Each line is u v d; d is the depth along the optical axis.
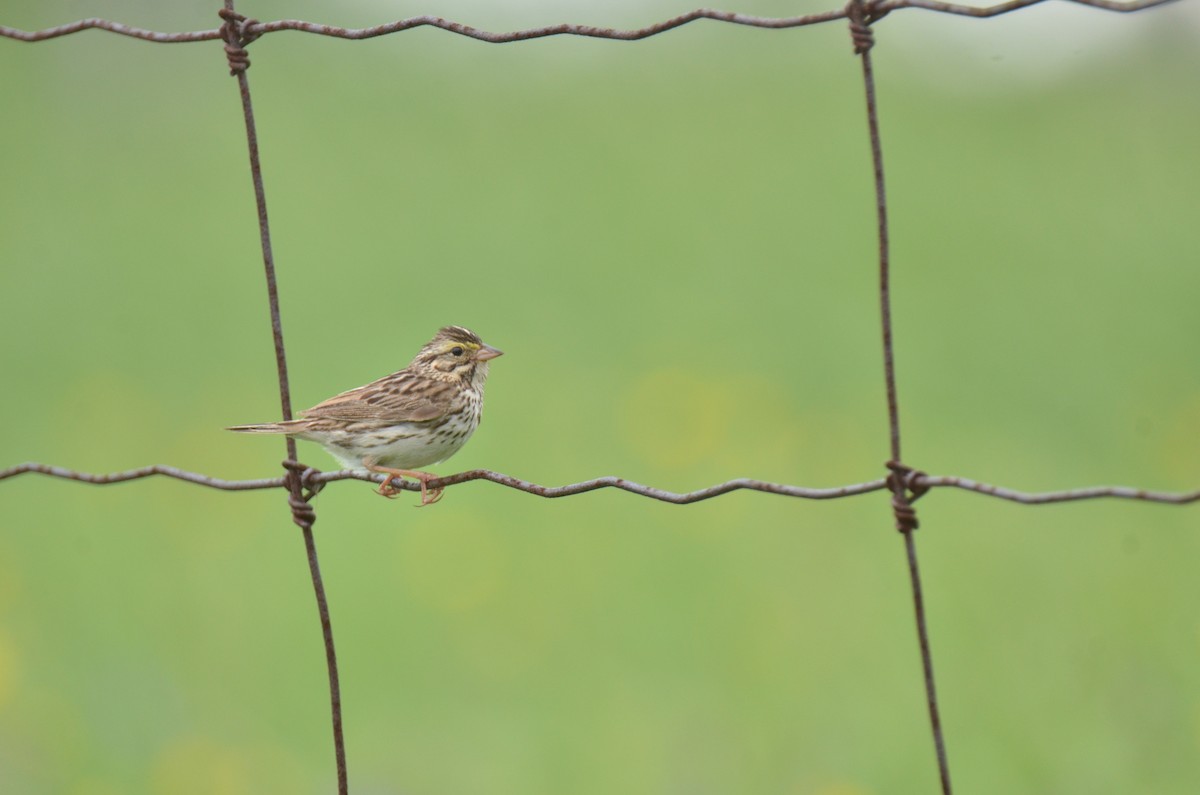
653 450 14.38
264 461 14.44
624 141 22.97
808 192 21.11
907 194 20.98
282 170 22.03
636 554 12.88
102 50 25.66
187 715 11.09
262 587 12.59
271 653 11.82
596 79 25.25
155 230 20.28
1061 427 14.83
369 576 12.73
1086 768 9.84
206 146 23.02
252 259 19.09
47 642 11.84
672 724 10.79
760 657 11.48
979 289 18.05
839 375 16.05
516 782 10.31
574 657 11.70
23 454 14.65
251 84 25.09
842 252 19.28
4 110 24.09
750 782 10.13
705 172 22.00
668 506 13.57
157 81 25.33
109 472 14.31
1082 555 12.37
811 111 24.03
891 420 5.58
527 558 12.88
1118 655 10.86
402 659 11.73
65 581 12.62
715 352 16.59
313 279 18.53
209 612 12.27
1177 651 10.83
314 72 25.59
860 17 5.50
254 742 10.84
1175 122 22.86
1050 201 20.47
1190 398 15.09
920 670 11.09
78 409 15.34
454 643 11.89
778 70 25.55
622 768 10.38
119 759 10.62
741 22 5.86
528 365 16.25
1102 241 19.22
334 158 22.42
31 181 21.94
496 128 23.69
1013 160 21.97
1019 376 15.90
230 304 17.84
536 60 26.06
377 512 13.72
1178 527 12.79
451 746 10.77
